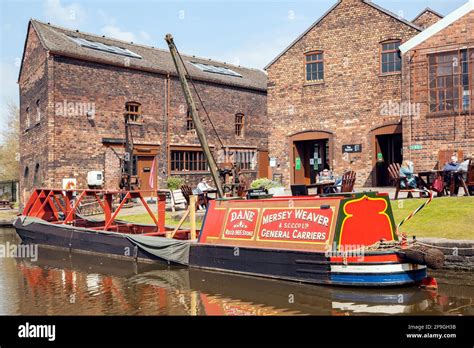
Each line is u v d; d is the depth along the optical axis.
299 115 20.22
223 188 11.93
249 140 27.84
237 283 8.22
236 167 16.45
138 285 8.40
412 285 7.42
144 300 7.38
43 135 20.03
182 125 24.11
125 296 7.66
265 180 16.28
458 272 8.40
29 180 22.47
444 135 16.06
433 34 16.27
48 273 9.75
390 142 18.64
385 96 18.36
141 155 22.31
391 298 6.96
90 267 10.25
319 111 19.75
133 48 25.31
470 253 8.34
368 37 18.70
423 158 16.39
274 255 8.32
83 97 20.28
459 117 15.83
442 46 16.11
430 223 10.16
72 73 20.00
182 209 17.09
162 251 10.09
